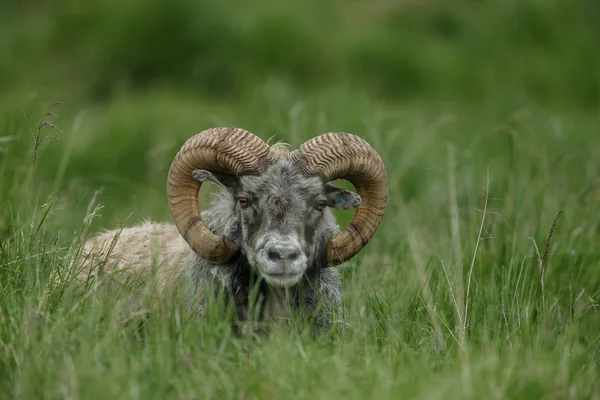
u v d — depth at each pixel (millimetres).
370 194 29062
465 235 36844
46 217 31547
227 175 28703
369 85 86500
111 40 89875
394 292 30922
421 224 41656
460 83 89562
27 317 24672
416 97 86250
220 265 28609
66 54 92375
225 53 87375
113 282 29203
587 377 24641
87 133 64000
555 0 103500
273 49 87062
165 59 88875
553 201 39531
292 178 27672
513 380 23219
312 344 25891
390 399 21875
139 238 32688
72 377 21406
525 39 99125
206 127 53938
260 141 27984
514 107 77688
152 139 59500
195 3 90562
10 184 36375
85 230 30688
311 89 76938
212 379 23344
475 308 30109
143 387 22281
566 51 98938
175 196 28328
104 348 23672
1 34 99500
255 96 63719
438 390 21984
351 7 101125
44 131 48188
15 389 22203
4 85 87812
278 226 27047
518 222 36406
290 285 26719
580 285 33844
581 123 77438
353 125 53875
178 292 28594
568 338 27125
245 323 26828
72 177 48688
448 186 45781
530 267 32594
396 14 99438
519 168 48469
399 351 26203
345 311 29375
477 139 51062
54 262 28859
